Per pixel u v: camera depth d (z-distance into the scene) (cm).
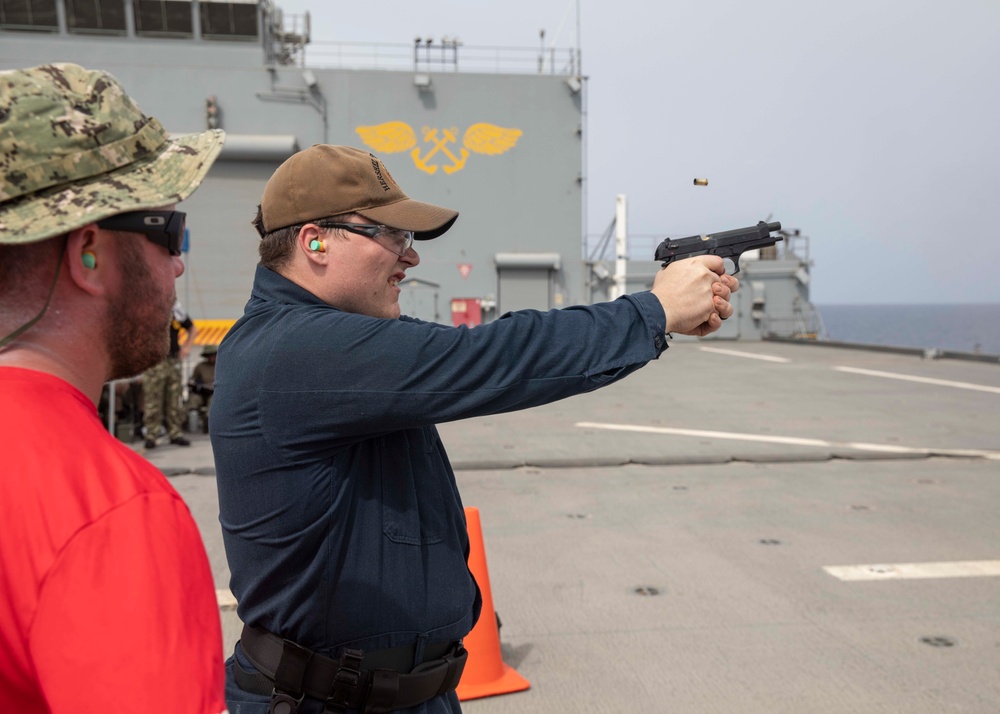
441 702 166
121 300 103
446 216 164
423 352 142
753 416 1037
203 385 984
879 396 1200
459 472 749
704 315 158
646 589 453
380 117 1964
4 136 95
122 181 102
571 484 698
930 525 568
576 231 2044
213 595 92
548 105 2022
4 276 97
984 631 392
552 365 145
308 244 160
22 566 83
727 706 325
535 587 458
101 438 94
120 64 1877
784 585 456
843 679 345
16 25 1845
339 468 151
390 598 155
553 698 335
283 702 154
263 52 1920
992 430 919
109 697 80
